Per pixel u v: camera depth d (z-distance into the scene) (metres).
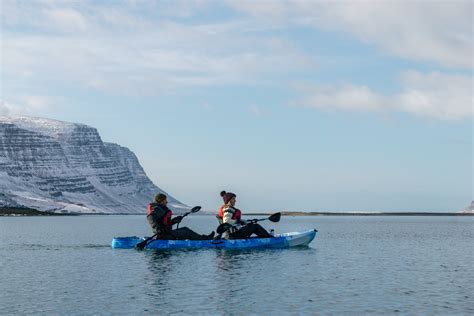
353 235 66.06
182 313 16.75
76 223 146.50
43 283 22.31
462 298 19.33
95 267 27.25
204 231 85.69
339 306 17.84
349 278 23.94
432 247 44.41
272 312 16.94
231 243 35.47
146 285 21.77
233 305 17.91
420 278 24.23
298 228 97.56
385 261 31.72
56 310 17.12
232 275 24.42
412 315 16.62
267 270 26.06
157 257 31.19
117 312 16.88
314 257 32.31
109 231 82.06
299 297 19.33
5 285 21.84
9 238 57.75
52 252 36.34
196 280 23.03
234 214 36.03
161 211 35.56
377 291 20.66
